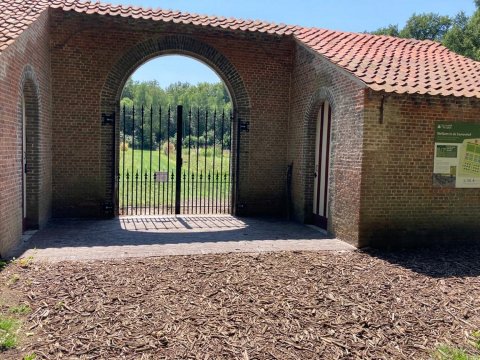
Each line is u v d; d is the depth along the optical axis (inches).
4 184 283.6
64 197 439.5
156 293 222.8
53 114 430.9
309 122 439.8
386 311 212.2
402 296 232.7
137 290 225.8
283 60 484.4
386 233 339.3
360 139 332.2
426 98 335.0
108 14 423.2
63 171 437.4
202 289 230.5
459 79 372.8
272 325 192.1
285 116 491.2
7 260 274.1
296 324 194.1
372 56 413.4
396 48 470.6
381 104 328.8
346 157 355.3
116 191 461.4
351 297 227.6
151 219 453.4
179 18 450.9
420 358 170.2
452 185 349.4
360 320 200.7
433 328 197.0
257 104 482.3
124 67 445.1
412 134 336.5
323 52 402.9
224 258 291.4
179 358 163.2
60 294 217.0
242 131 480.7
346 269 276.8
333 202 378.6
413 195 342.0
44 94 396.5
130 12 441.7
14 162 307.9
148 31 447.8
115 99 446.0
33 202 374.9
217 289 231.0
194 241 349.1
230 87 476.7
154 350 168.1
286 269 270.7
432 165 343.3
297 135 466.0
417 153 339.0
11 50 290.0
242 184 484.4
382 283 252.1
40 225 382.9
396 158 335.6
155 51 452.1
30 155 370.0
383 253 324.2
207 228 410.9
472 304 225.6
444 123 341.4
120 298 214.5
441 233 351.9
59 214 439.2
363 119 327.6
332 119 382.3
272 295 225.6
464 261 307.9
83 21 431.8
